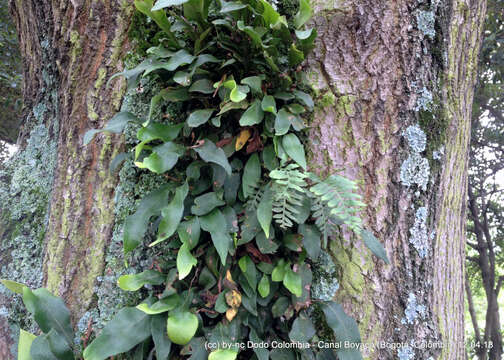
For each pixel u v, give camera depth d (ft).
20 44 4.46
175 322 3.09
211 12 3.44
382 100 3.52
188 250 3.15
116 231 3.60
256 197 3.28
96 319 3.53
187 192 3.17
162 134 3.27
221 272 3.26
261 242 3.25
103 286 3.55
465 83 3.84
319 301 3.36
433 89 3.60
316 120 3.53
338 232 3.47
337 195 3.06
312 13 3.35
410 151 3.54
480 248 11.98
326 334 3.39
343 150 3.52
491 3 9.17
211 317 3.23
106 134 3.71
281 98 3.35
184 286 3.31
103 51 3.76
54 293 3.64
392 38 3.52
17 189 4.06
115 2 3.71
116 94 3.73
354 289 3.44
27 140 4.26
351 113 3.52
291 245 3.26
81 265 3.66
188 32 3.32
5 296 3.86
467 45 3.82
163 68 3.28
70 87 3.82
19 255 3.91
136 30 3.72
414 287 3.52
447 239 3.81
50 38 4.01
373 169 3.52
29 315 3.78
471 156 11.73
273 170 3.22
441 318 3.65
